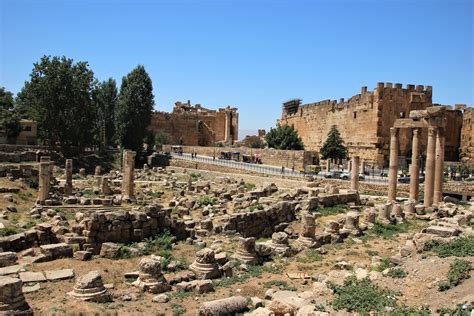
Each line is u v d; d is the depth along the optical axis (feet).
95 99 305.94
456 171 238.48
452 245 75.05
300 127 374.22
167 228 102.32
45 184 147.02
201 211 148.56
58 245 83.10
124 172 171.32
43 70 277.85
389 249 105.29
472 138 277.23
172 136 468.34
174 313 60.80
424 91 277.44
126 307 61.98
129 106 329.31
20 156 242.58
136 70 335.06
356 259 95.76
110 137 385.29
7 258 74.64
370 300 59.82
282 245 99.60
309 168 250.98
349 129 298.76
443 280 62.28
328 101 330.95
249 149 324.19
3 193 160.15
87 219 88.58
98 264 80.12
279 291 69.56
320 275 79.41
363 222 132.36
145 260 71.10
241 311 62.03
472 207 149.18
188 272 78.02
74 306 59.82
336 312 57.11
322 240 110.83
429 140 153.17
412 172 163.22
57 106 273.95
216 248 96.68
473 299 54.70
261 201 153.69
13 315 52.95
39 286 66.39
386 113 270.46
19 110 338.54
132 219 95.09
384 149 269.85
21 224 110.63
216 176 268.21
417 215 146.00
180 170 297.94
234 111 537.24
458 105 298.97
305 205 144.56
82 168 278.26
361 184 202.59
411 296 61.11
